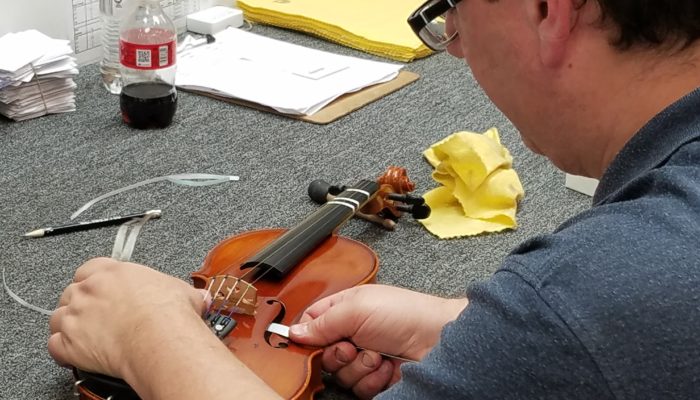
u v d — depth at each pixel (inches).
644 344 20.7
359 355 34.6
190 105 59.1
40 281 39.6
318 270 40.1
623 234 21.9
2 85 53.0
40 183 47.9
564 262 22.0
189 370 27.4
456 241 45.8
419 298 35.3
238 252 40.9
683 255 21.1
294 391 31.5
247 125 56.9
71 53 58.4
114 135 54.2
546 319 21.4
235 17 73.0
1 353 34.9
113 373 29.6
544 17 25.3
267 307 36.7
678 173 22.7
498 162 48.6
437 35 30.9
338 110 59.4
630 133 25.3
